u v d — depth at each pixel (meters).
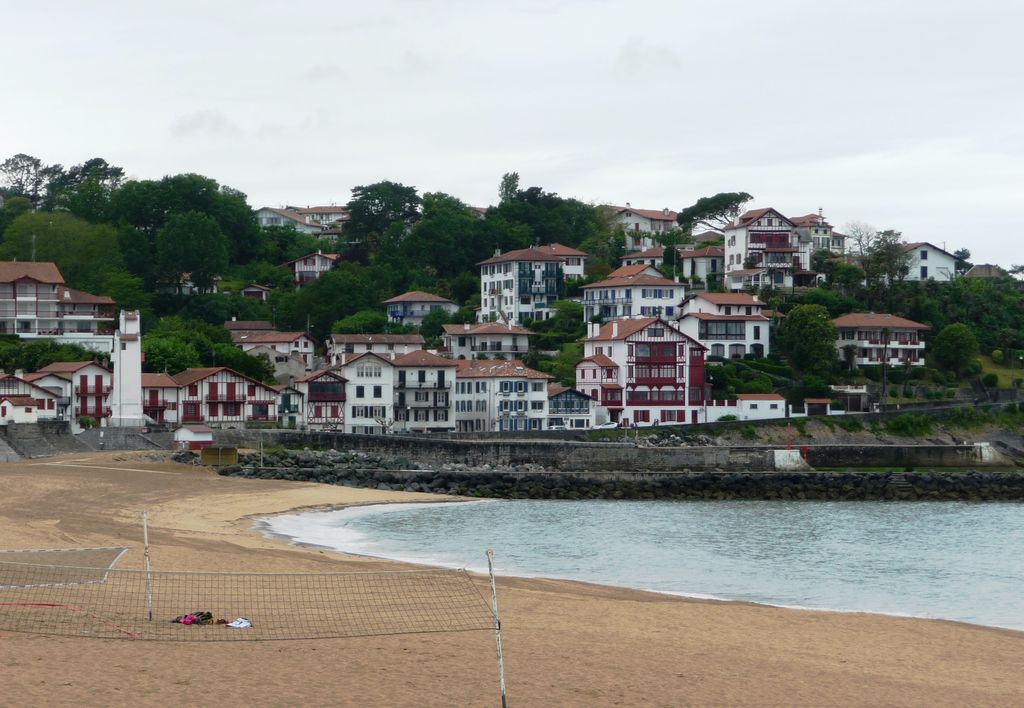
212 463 116.56
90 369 135.00
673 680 36.31
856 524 95.62
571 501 113.25
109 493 91.06
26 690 30.86
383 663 36.00
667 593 58.72
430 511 98.00
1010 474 124.38
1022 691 37.75
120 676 32.75
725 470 134.12
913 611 56.47
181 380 144.88
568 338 193.25
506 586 54.22
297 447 131.50
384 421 154.25
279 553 62.78
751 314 186.00
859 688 36.91
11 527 65.00
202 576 50.19
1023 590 63.06
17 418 122.88
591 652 39.56
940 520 100.00
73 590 44.53
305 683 33.28
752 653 41.44
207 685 32.47
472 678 34.97
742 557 73.88
